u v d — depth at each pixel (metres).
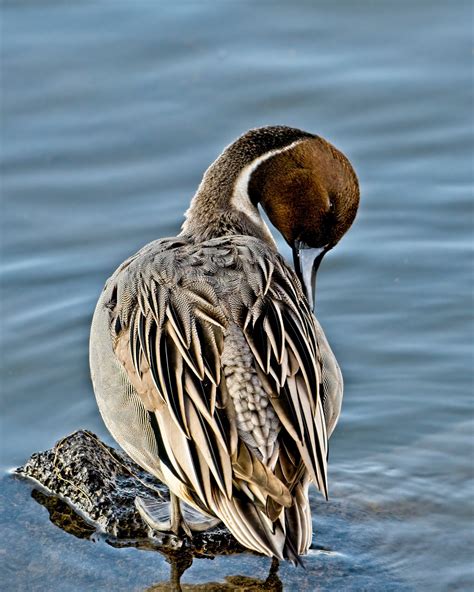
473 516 10.85
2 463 11.76
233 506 8.77
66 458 11.24
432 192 16.36
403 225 15.76
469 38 19.66
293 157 11.50
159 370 9.28
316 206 11.46
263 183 11.61
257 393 8.91
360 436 12.22
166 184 16.75
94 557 10.16
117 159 17.31
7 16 20.45
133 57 19.47
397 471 11.61
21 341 13.78
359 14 20.47
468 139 17.45
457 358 13.38
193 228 11.66
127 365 9.81
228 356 9.06
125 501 10.84
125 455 11.73
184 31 20.06
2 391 12.99
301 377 9.11
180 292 9.63
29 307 14.39
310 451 8.88
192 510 10.73
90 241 15.67
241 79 18.91
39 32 20.09
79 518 10.75
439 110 18.11
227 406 8.91
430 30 19.94
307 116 18.09
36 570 9.97
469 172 16.77
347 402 12.75
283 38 19.91
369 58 19.31
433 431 12.27
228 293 9.52
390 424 12.40
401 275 14.80
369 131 17.70
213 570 9.96
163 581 9.80
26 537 10.46
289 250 15.55
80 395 12.95
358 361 13.39
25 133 17.83
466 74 18.81
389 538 10.50
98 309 10.55
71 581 9.81
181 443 9.09
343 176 11.43
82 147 17.55
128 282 10.15
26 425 12.49
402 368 13.25
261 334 9.18
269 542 8.64
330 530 10.62
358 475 11.55
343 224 11.53
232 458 8.77
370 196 16.34
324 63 19.22
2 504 10.97
